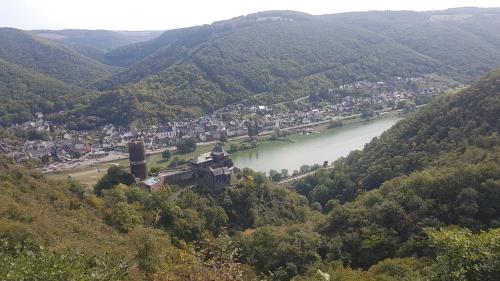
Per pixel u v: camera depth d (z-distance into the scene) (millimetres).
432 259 70875
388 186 111375
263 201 130625
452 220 85188
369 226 91375
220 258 36812
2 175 94188
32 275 26750
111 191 113062
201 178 140625
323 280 45562
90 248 59625
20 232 54875
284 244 89188
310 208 144375
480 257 37031
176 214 104500
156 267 57750
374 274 70312
